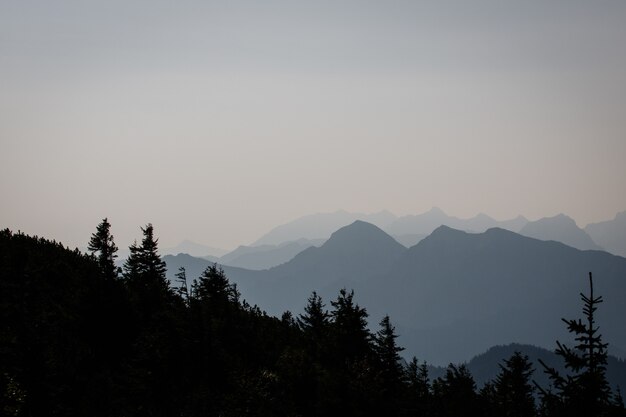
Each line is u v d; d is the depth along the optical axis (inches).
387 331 1637.6
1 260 1850.4
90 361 1485.0
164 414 1385.3
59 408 1202.0
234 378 1487.5
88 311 1573.6
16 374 1166.3
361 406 1203.2
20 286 1706.4
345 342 1574.8
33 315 1588.3
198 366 1518.2
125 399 1381.6
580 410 690.2
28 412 1128.8
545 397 722.8
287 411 1378.0
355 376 1284.4
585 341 704.4
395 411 1284.4
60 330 1561.3
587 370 703.1
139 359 1460.4
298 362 1489.9
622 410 683.4
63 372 1317.7
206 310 1827.0
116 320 1574.8
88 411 1269.7
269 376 1512.1
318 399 1353.3
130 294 1743.4
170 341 1504.7
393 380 1553.9
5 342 1273.4
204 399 1395.2
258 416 1374.3
